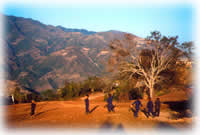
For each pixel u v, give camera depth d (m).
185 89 32.12
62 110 17.77
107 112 15.51
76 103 24.94
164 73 33.31
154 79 31.28
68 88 41.69
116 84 32.06
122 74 32.75
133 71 31.61
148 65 32.88
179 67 32.03
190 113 17.02
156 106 15.50
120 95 30.08
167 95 31.95
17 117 15.35
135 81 33.38
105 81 33.84
